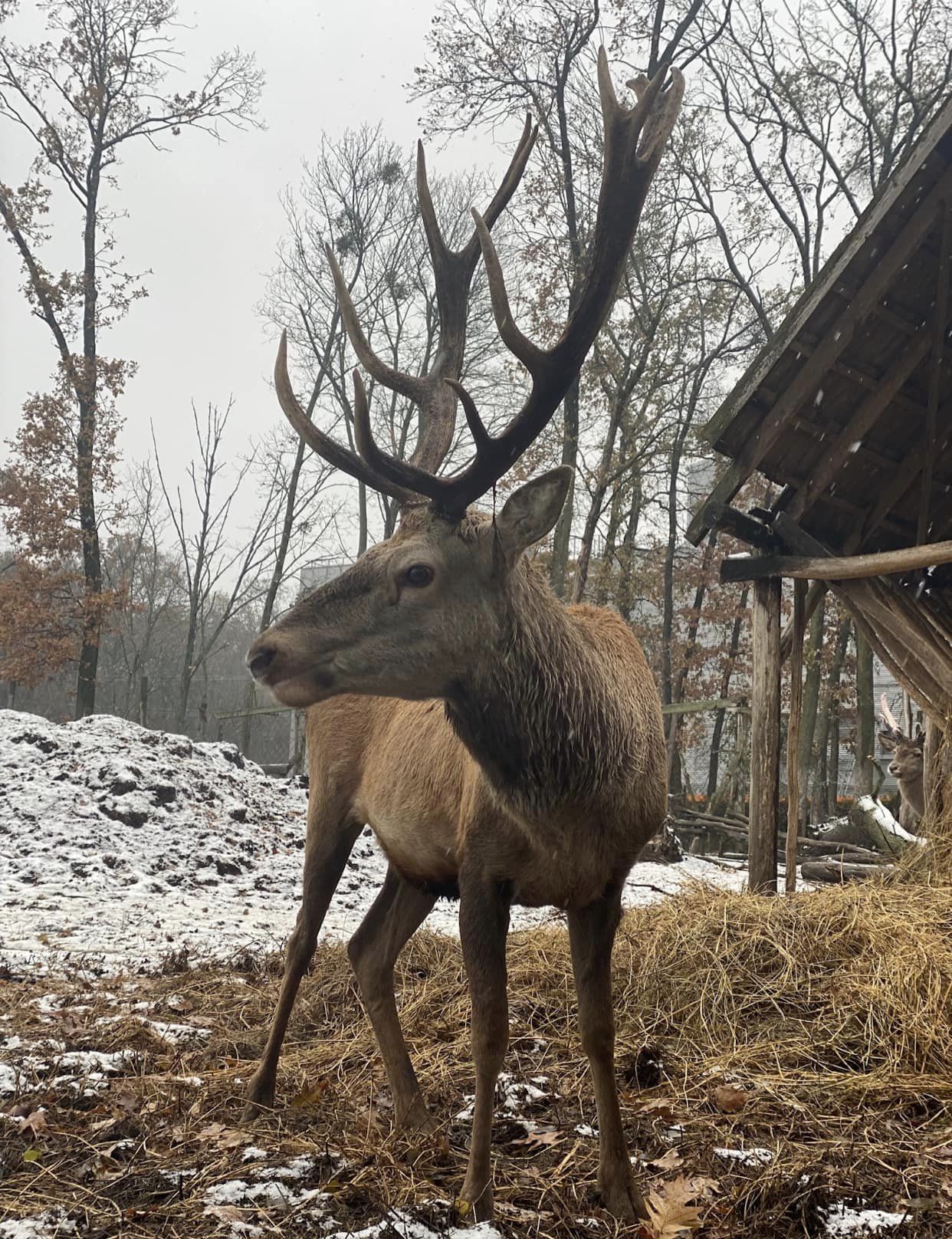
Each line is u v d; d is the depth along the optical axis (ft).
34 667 77.66
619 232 11.51
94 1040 15.39
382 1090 13.50
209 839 35.24
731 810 61.52
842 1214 9.88
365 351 13.93
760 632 27.63
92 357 77.66
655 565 93.66
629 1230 9.68
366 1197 9.99
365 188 92.68
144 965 20.81
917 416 26.30
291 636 10.99
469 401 10.84
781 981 15.99
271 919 27.25
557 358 11.23
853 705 87.66
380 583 10.96
